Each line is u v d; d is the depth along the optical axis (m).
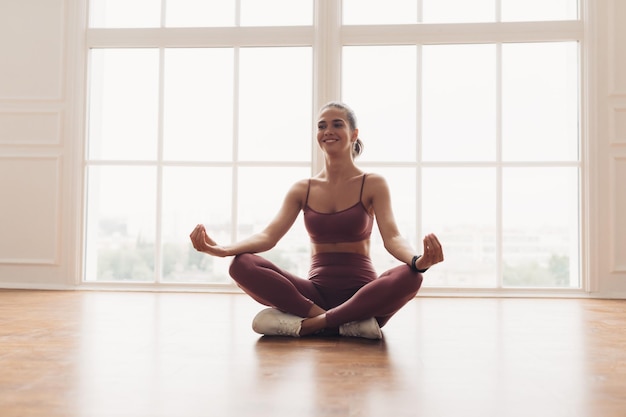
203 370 1.49
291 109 3.97
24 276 3.94
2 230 3.95
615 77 3.70
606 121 3.70
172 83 4.02
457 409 1.15
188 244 3.96
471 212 3.85
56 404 1.16
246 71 4.00
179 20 4.04
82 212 3.95
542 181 3.82
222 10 4.02
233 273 2.02
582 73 3.77
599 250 3.68
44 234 3.93
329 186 2.24
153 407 1.15
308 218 2.22
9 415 1.09
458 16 3.91
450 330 2.25
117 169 4.00
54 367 1.51
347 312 1.96
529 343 1.95
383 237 2.10
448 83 3.90
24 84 3.97
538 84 3.85
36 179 3.95
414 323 2.45
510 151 3.84
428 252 1.79
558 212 3.81
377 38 3.89
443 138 3.89
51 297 3.40
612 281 3.67
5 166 3.96
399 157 3.91
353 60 3.96
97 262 3.99
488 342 1.97
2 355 1.67
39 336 2.01
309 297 2.10
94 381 1.36
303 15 3.99
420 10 3.92
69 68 3.95
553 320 2.57
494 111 3.86
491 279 3.81
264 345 1.86
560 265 3.80
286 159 3.96
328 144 2.21
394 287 1.91
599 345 1.92
